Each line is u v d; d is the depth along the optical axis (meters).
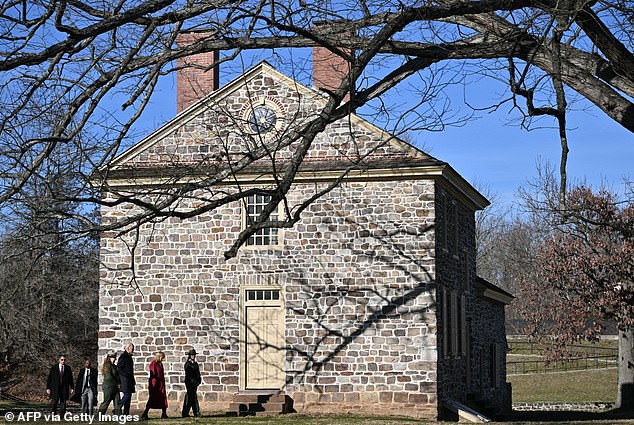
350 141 26.88
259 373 26.88
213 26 10.87
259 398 26.38
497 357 37.81
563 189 9.45
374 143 26.81
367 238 26.62
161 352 26.02
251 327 27.09
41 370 42.34
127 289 27.78
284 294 26.97
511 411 39.91
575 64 9.68
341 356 26.36
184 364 27.20
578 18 9.14
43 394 41.38
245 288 27.22
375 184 26.70
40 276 34.56
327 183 26.92
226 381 26.98
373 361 26.16
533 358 61.38
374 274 26.47
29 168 9.90
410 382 25.83
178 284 27.58
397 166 26.17
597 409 42.25
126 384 24.23
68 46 9.28
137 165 27.80
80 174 11.22
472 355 32.12
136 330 27.61
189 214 9.91
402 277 26.28
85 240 33.81
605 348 62.34
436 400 25.61
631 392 41.47
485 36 10.04
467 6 9.56
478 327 33.69
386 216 26.56
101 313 27.83
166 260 27.70
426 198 26.36
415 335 25.98
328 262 26.78
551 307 40.56
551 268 38.91
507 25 10.03
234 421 23.05
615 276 37.41
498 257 75.19
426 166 26.08
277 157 27.31
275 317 27.03
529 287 44.12
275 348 26.84
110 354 26.44
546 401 45.34
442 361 26.67
